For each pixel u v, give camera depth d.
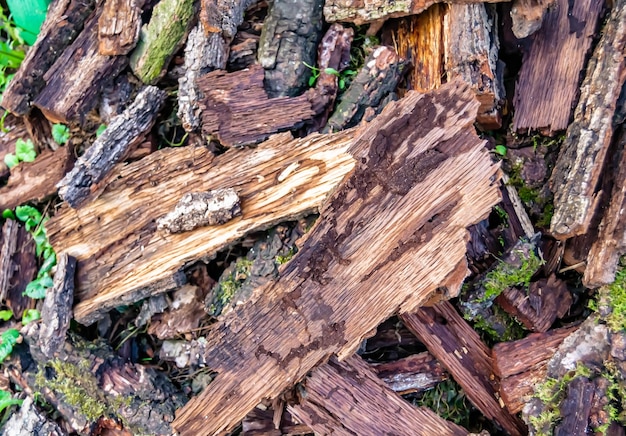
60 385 0.47
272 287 0.43
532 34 0.46
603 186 0.43
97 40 0.49
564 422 0.41
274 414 0.46
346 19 0.46
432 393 0.46
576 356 0.42
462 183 0.41
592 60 0.44
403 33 0.47
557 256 0.45
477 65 0.44
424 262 0.41
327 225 0.42
